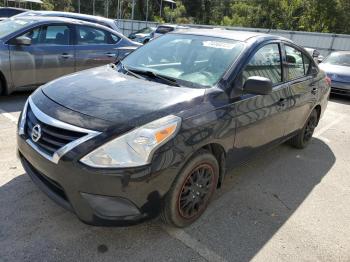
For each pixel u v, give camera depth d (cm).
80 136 239
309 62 488
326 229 320
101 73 344
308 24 3284
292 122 438
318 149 536
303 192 388
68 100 272
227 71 322
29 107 291
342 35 2170
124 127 240
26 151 270
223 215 323
